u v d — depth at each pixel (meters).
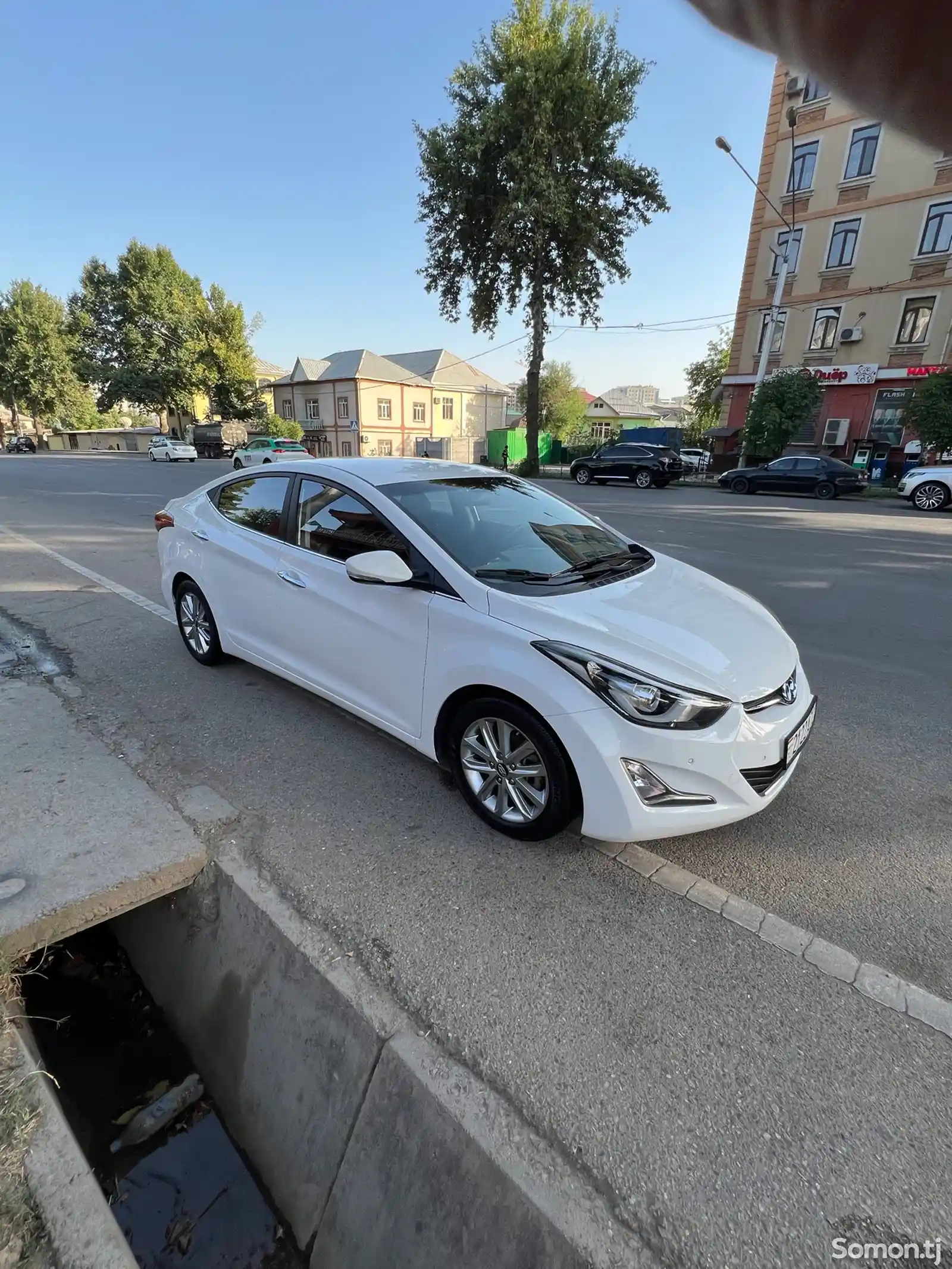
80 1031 2.37
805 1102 1.67
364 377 47.09
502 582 2.73
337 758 3.28
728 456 26.28
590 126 21.52
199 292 47.88
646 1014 1.91
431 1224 1.58
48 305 55.00
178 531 4.38
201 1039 2.30
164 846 2.48
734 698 2.33
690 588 3.08
